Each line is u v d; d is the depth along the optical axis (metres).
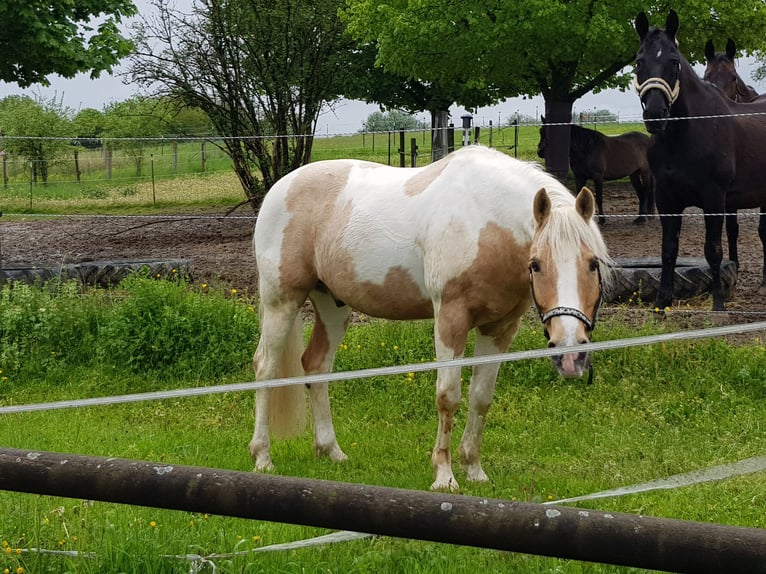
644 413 6.64
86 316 8.56
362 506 2.62
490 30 15.58
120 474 2.82
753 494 4.82
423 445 6.23
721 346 7.43
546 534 2.44
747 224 16.44
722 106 9.17
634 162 18.44
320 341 6.00
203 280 11.37
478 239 4.92
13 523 4.19
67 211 21.75
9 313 8.47
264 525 4.31
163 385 7.81
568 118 18.28
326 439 5.96
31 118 31.11
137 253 14.16
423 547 3.96
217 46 17.45
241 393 7.50
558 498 4.87
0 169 31.80
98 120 35.06
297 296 5.76
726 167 8.95
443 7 15.79
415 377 7.53
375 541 4.11
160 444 6.20
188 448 6.09
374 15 16.86
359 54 24.11
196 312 8.30
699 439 6.05
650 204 18.61
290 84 17.56
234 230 17.14
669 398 6.85
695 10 15.35
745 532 2.29
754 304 9.50
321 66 17.77
